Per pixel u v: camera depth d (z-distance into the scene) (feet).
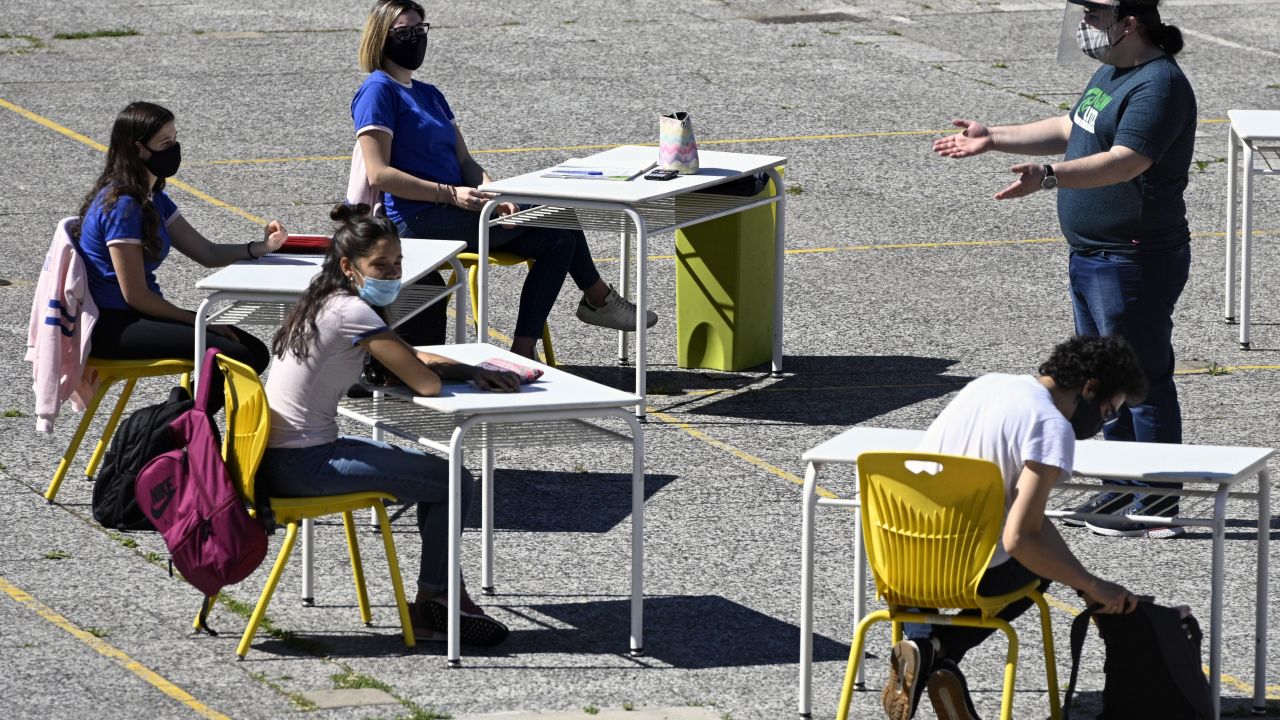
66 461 97.30
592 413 78.95
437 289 103.60
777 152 190.19
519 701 74.54
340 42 244.01
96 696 73.00
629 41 247.91
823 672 78.84
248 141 191.42
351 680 75.92
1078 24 96.07
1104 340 71.87
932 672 68.64
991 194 175.11
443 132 118.11
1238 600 88.12
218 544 77.05
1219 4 281.74
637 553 79.77
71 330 96.17
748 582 89.66
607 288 125.49
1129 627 69.41
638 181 116.16
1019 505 67.00
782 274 124.98
